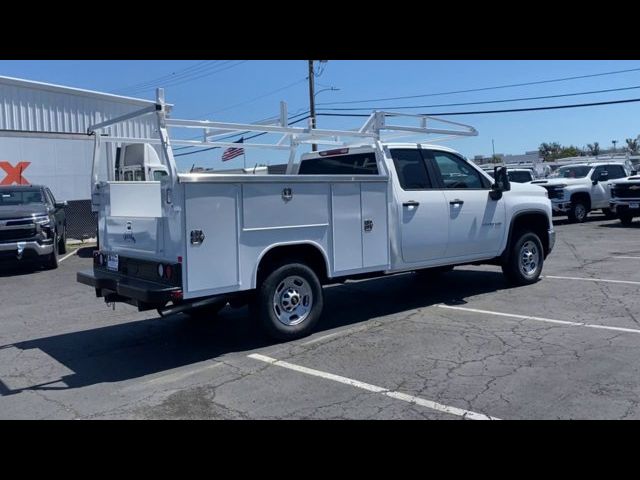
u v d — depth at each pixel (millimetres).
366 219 7242
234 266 6117
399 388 5172
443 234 8102
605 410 4547
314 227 6730
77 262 15086
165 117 5938
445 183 8266
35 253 12906
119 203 6938
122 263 6711
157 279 6055
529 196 9477
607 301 8266
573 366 5574
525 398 4836
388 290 9664
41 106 20406
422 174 8008
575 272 10773
